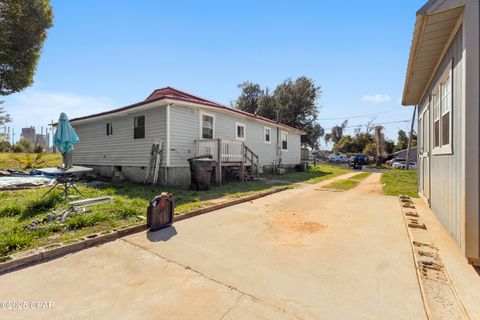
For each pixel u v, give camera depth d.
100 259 2.90
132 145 10.71
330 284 2.33
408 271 2.59
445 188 4.05
